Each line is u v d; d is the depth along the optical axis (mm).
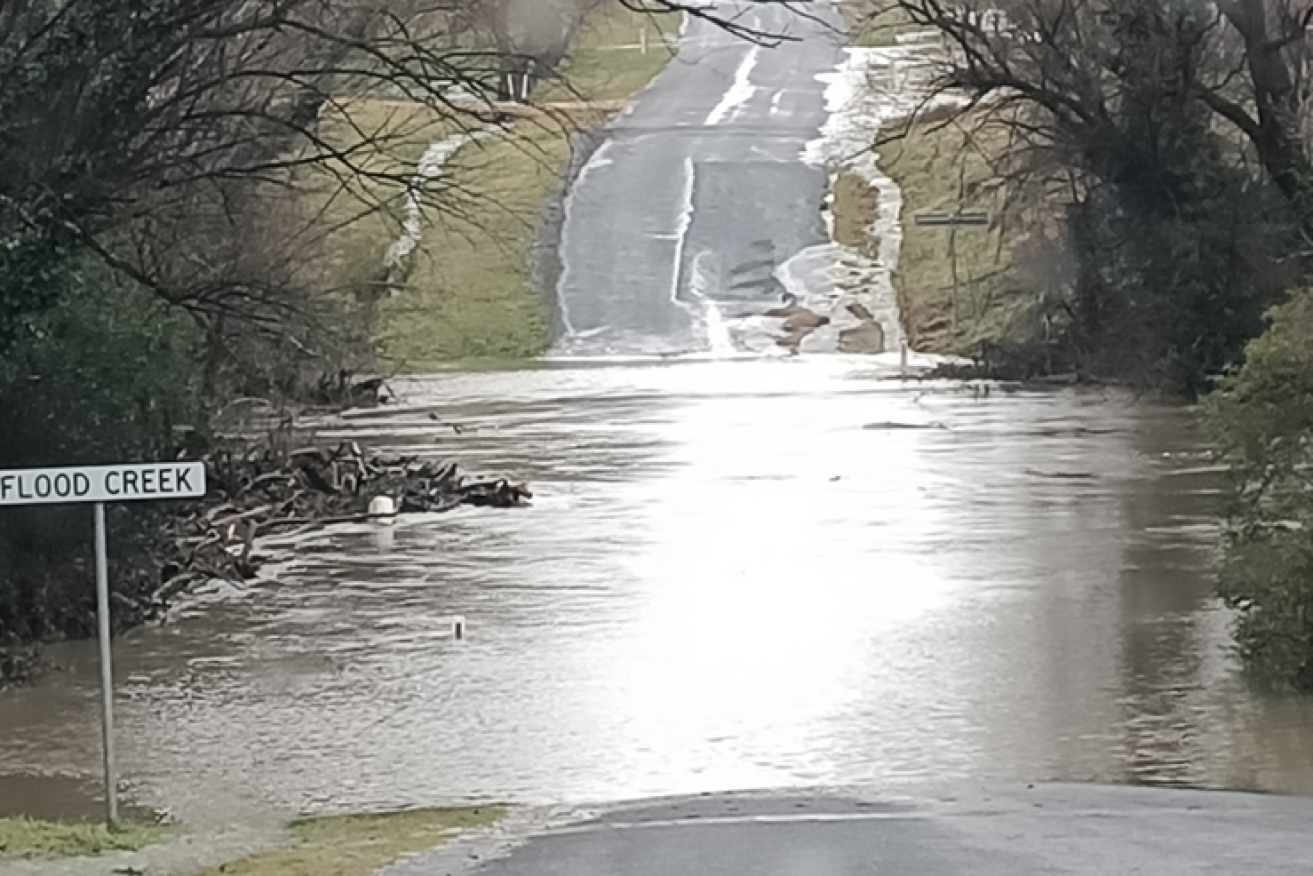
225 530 34156
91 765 19125
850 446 48438
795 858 12453
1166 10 53812
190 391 28453
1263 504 22219
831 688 22016
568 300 85500
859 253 90375
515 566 31734
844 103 109875
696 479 42656
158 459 26344
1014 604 27078
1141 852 12367
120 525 26516
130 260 28531
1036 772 18078
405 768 18797
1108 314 60875
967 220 73500
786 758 18891
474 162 66438
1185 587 27984
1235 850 12430
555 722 20656
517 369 75188
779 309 84812
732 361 76250
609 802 16844
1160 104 54688
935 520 35688
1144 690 21594
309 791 17906
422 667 23797
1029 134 61812
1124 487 39406
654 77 115812
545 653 24438
